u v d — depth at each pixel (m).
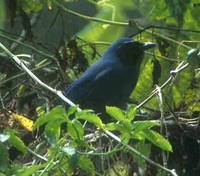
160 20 14.66
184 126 11.11
